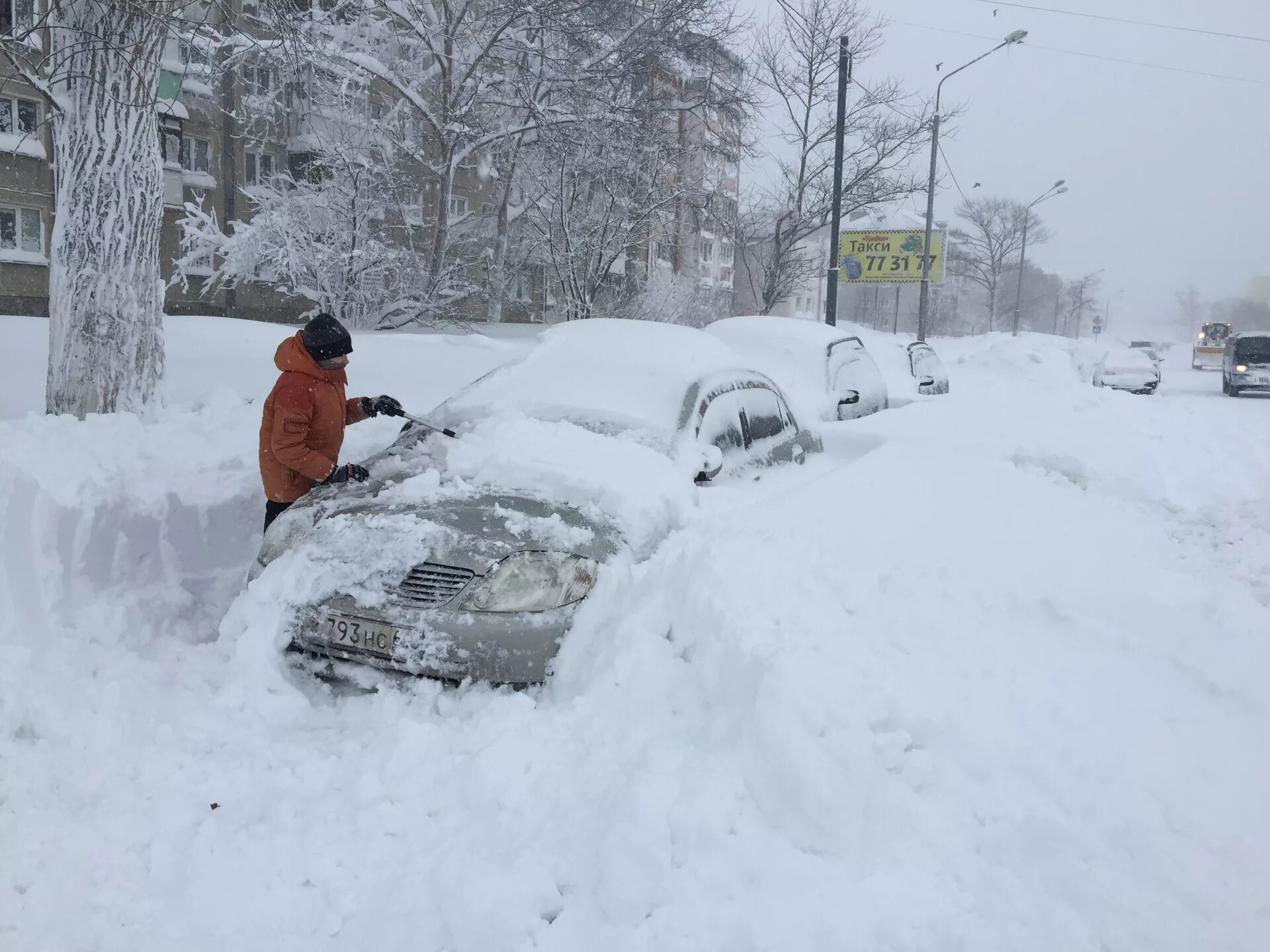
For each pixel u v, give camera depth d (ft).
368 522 12.42
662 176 75.20
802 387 33.22
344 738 11.02
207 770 10.32
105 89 23.40
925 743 9.93
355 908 8.22
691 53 76.79
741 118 83.66
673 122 85.15
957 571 14.02
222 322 46.21
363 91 75.92
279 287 74.18
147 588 14.92
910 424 25.75
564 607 11.85
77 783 9.82
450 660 11.48
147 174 24.27
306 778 10.11
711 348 18.13
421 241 93.45
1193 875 8.27
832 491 15.93
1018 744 9.91
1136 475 26.73
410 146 79.41
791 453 18.28
